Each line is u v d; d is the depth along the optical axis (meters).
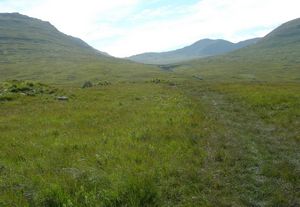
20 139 19.20
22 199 10.97
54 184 11.66
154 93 44.34
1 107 31.62
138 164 14.51
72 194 11.28
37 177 12.88
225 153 16.73
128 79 164.88
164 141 18.41
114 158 15.25
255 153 17.36
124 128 21.45
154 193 11.25
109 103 33.84
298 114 26.91
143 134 19.66
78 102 34.91
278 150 18.17
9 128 22.55
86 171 13.39
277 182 13.59
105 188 11.66
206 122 24.03
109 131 20.81
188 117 25.14
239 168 14.95
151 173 13.21
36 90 41.81
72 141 18.48
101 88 53.59
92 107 30.92
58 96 38.72
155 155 15.83
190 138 19.17
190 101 36.09
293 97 34.50
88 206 10.48
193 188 12.49
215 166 15.09
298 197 12.27
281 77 193.25
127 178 12.21
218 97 42.56
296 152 17.81
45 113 27.97
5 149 17.17
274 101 33.03
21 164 14.68
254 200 12.09
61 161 14.96
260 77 199.88
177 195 11.97
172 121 23.55
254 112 29.77
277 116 27.03
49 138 19.34
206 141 18.91
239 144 18.89
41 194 10.98
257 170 14.92
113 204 10.63
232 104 35.38
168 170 13.84
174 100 35.34
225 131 21.80
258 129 23.17
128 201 10.83
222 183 13.18
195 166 14.79
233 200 11.89
